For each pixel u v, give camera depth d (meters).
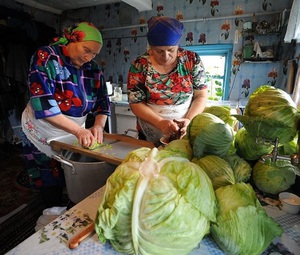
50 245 0.46
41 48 1.02
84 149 0.97
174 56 1.05
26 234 1.46
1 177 2.22
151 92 1.14
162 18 0.94
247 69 2.67
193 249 0.44
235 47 2.66
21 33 2.54
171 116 1.18
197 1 2.73
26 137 1.28
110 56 3.51
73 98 1.13
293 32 1.80
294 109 0.53
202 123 0.60
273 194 0.62
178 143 0.64
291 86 2.07
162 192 0.39
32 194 1.92
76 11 3.54
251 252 0.40
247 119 0.57
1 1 2.74
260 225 0.42
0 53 2.49
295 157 0.52
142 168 0.43
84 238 0.47
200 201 0.40
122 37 3.33
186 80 1.13
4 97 2.59
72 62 1.09
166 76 1.11
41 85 1.00
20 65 2.58
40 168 1.31
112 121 3.07
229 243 0.41
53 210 0.93
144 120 1.13
